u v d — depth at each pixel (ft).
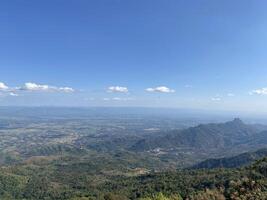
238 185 494.59
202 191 567.18
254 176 514.27
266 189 444.14
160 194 586.45
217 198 486.79
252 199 419.33
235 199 440.45
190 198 543.80
